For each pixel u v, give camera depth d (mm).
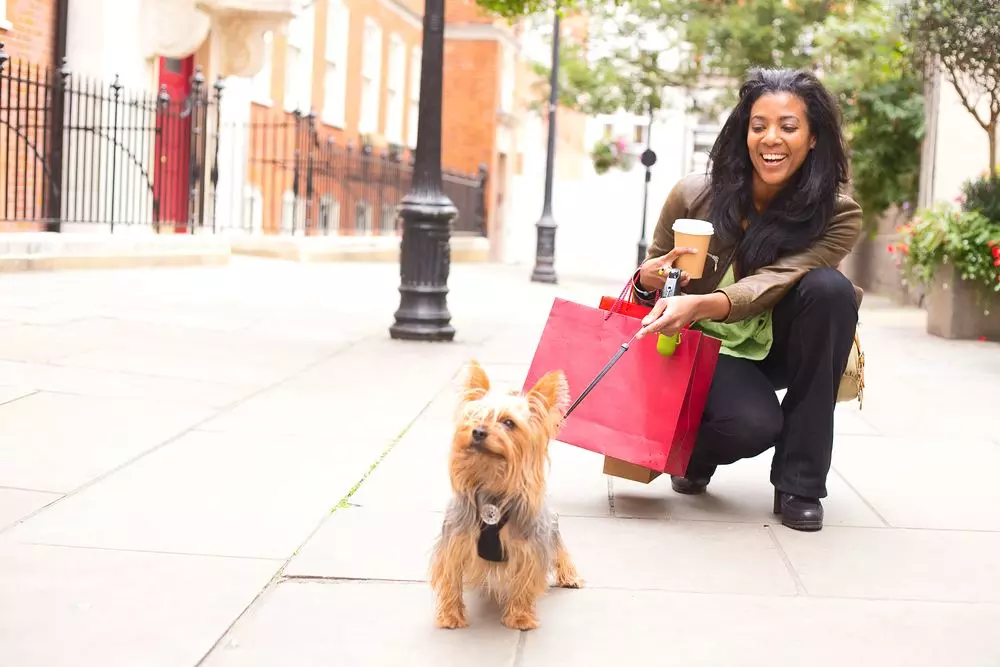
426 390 6879
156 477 4531
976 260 10789
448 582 3156
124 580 3377
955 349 10289
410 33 28234
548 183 20500
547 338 4309
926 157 15633
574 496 4656
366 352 8367
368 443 5348
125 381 6465
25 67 13273
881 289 18672
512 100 32281
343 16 23234
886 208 16922
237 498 4312
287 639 3027
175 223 14891
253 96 18859
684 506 4547
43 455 4742
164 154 15766
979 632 3203
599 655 2998
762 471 5254
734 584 3588
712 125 31672
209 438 5258
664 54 23266
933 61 12617
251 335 8750
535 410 3105
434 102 9180
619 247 33656
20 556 3521
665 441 4156
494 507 3049
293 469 4785
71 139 13922
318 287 13492
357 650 2979
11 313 8664
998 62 10969
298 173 18281
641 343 4203
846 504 4629
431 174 9258
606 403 4234
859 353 4406
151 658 2844
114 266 13359
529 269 26469
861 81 16469
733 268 4375
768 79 4219
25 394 5887
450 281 18047
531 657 2975
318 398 6414
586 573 3664
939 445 5871
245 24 16625
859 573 3723
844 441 5930
